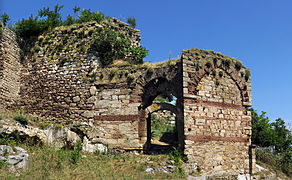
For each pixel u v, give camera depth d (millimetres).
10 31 20750
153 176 14195
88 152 17219
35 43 21312
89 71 19016
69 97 19016
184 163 15961
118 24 23266
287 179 20344
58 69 19781
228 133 18109
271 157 22547
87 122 18203
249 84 19609
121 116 17797
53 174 12797
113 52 19906
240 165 18109
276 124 34531
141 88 18078
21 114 18672
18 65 20953
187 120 16875
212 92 18141
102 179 12906
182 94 17203
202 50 18438
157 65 18438
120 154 17078
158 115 30234
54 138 17172
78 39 19984
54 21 25562
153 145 22312
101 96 18422
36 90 20141
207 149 17094
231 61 19281
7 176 11648
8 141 14789
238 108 18938
